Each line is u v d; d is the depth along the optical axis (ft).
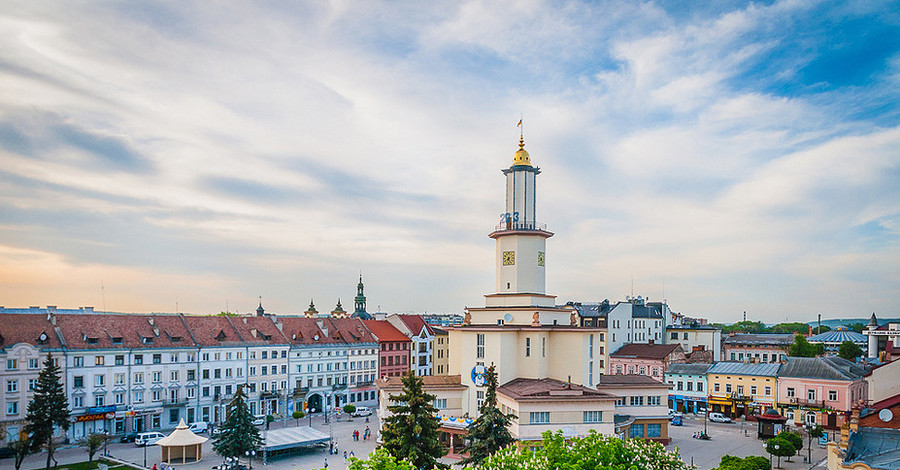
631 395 288.51
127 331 325.01
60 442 285.84
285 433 275.39
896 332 409.90
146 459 262.47
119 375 311.68
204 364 344.49
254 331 376.68
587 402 238.07
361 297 617.62
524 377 270.26
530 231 281.33
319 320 428.15
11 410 279.69
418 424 176.76
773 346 513.45
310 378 397.19
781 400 350.64
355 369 426.10
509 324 280.92
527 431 231.91
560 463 122.21
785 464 252.83
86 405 299.58
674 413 378.32
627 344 456.86
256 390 367.25
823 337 606.55
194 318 362.53
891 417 170.60
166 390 328.29
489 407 179.83
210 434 316.60
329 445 285.23
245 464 250.37
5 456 262.67
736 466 173.99
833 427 328.49
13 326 293.23
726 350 533.14
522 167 287.48
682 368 395.96
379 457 120.88
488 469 131.03
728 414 369.09
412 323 486.38
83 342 305.12
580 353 268.41
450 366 296.51
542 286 289.12
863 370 363.76
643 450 132.16
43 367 289.33
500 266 289.53
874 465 146.82
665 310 520.42
